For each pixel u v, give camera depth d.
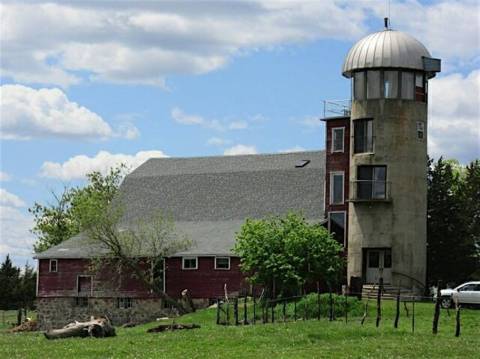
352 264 81.44
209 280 83.75
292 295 73.50
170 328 58.56
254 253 73.44
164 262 85.81
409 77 81.69
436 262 92.06
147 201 99.06
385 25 84.44
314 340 48.41
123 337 53.66
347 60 83.00
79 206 86.56
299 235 73.62
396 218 80.25
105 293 87.88
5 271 125.81
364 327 53.75
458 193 100.12
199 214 94.62
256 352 43.81
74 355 44.19
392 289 78.62
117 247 84.06
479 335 51.97
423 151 82.00
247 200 93.69
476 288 67.56
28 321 92.19
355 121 82.25
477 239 97.56
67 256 89.62
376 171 81.31
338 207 84.25
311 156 96.25
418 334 51.69
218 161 101.50
